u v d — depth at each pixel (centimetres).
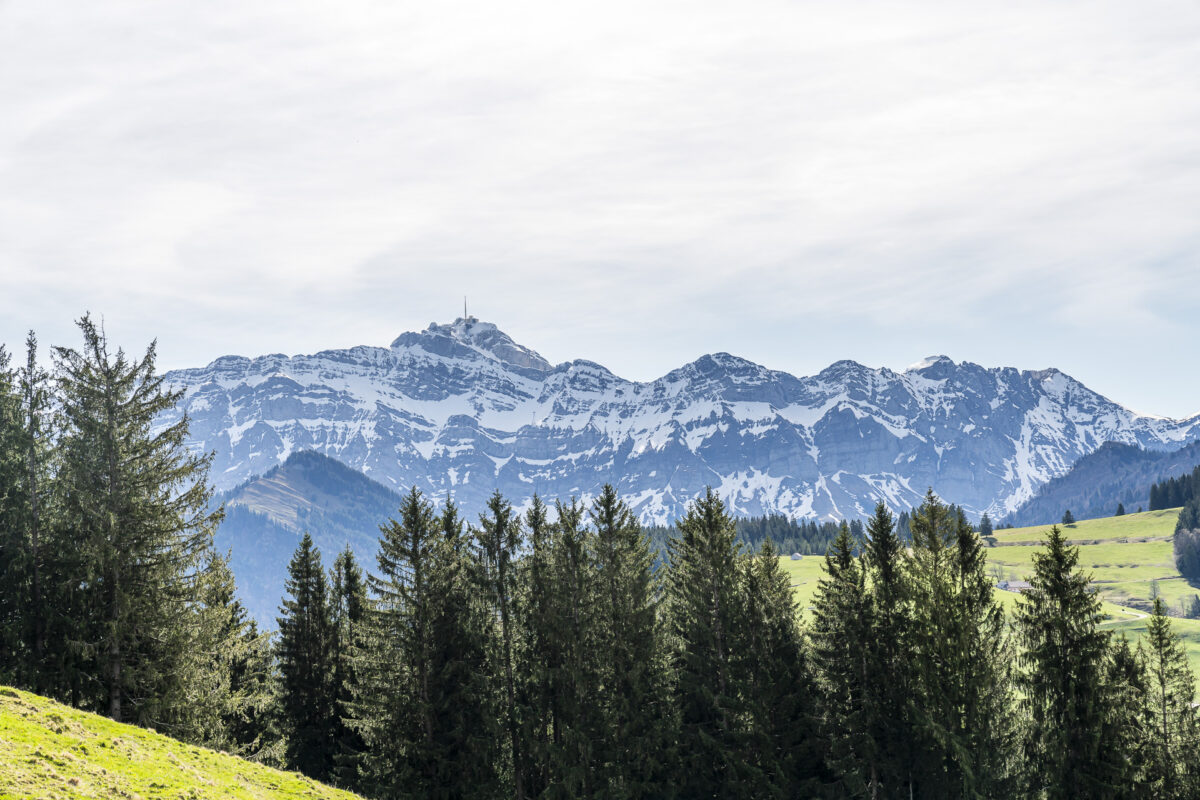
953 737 4941
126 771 3175
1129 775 4831
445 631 5309
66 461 4631
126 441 4731
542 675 5353
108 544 4509
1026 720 5116
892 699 5428
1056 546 5100
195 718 4750
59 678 4409
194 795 3139
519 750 5438
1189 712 5362
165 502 4791
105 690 4519
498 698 5341
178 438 4922
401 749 5159
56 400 4706
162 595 4691
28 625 4478
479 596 5456
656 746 5459
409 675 5222
